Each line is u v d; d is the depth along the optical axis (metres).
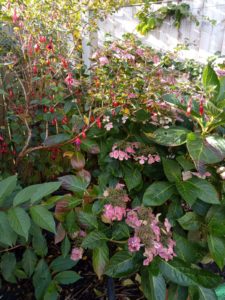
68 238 0.59
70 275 0.53
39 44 0.69
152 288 0.47
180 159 0.55
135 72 0.68
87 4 0.74
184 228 0.54
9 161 0.77
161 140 0.55
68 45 0.78
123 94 0.61
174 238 0.54
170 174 0.56
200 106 0.54
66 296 0.61
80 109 0.72
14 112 0.71
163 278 0.49
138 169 0.61
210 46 1.29
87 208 0.55
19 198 0.39
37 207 0.40
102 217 0.53
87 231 0.55
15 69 0.74
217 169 0.60
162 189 0.55
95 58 0.73
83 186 0.56
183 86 0.66
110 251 0.61
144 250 0.50
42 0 0.71
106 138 0.65
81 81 0.70
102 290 0.62
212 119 0.55
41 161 0.77
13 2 0.67
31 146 0.75
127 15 1.35
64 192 0.74
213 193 0.52
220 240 0.53
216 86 0.54
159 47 1.40
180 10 1.27
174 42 1.36
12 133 0.76
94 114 0.66
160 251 0.48
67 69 0.67
